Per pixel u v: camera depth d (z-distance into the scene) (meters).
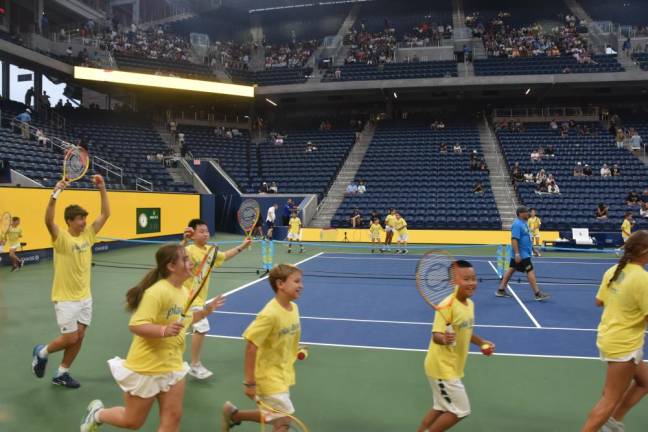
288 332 4.18
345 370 6.80
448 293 4.45
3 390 5.97
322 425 5.16
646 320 4.26
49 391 5.95
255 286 13.18
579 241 22.38
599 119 36.00
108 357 7.23
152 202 23.88
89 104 40.03
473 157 30.19
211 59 39.56
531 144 32.22
